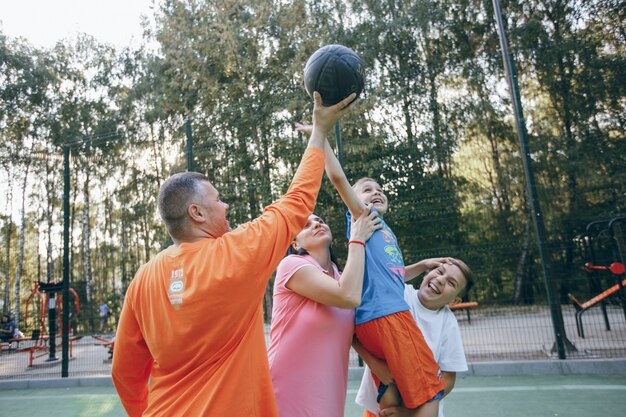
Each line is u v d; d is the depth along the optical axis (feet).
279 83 46.06
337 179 5.60
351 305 4.77
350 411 13.20
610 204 34.53
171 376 3.84
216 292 3.71
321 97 4.85
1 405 16.94
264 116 42.88
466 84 52.65
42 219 68.69
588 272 26.58
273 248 4.03
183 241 4.31
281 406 4.87
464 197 26.43
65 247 21.09
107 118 64.49
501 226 31.65
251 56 50.29
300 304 5.22
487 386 14.96
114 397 17.20
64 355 20.51
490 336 25.03
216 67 51.34
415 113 48.52
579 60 43.11
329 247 6.26
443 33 54.65
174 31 51.78
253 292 3.87
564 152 39.96
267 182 36.81
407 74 51.03
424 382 5.07
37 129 65.87
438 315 6.36
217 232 4.44
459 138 48.26
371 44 51.31
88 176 60.23
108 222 50.34
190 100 53.62
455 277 6.25
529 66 48.29
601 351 18.17
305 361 4.96
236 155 31.04
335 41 50.49
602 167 38.01
